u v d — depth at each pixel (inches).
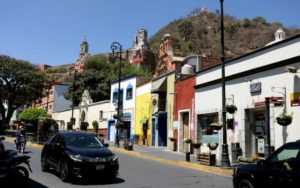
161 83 1233.4
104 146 523.5
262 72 735.1
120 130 1584.6
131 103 1557.6
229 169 629.6
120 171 591.8
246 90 778.2
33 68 2345.0
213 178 551.2
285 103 666.2
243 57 801.6
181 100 1102.4
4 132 2081.7
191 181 513.3
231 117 821.2
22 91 2269.9
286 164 313.9
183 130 1091.3
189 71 1119.0
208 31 5300.2
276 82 694.5
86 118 2064.5
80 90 2425.0
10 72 2229.3
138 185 463.8
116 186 452.4
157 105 1272.1
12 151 448.1
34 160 713.0
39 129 1278.3
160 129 1295.5
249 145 770.8
